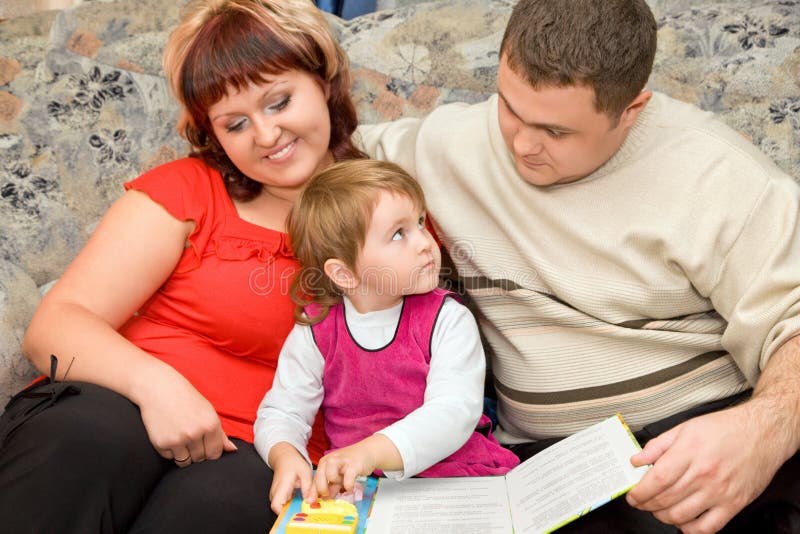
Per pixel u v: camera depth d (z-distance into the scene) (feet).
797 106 4.20
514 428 4.10
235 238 3.85
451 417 3.28
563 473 3.12
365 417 3.62
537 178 3.59
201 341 3.91
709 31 4.47
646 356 3.71
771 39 4.33
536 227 3.78
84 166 4.61
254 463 3.44
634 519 3.19
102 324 3.52
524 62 3.16
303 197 3.58
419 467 3.21
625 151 3.61
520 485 3.21
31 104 4.59
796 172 4.17
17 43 4.71
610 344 3.74
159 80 4.82
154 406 3.24
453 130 4.10
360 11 5.65
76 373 3.38
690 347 3.68
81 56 4.73
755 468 2.90
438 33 4.86
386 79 4.90
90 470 2.93
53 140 4.58
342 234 3.40
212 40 3.52
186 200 3.82
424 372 3.51
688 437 2.88
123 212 3.78
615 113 3.28
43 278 4.46
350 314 3.60
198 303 3.82
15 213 4.40
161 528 2.99
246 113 3.64
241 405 3.82
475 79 4.77
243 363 3.93
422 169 4.10
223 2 3.60
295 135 3.73
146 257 3.70
